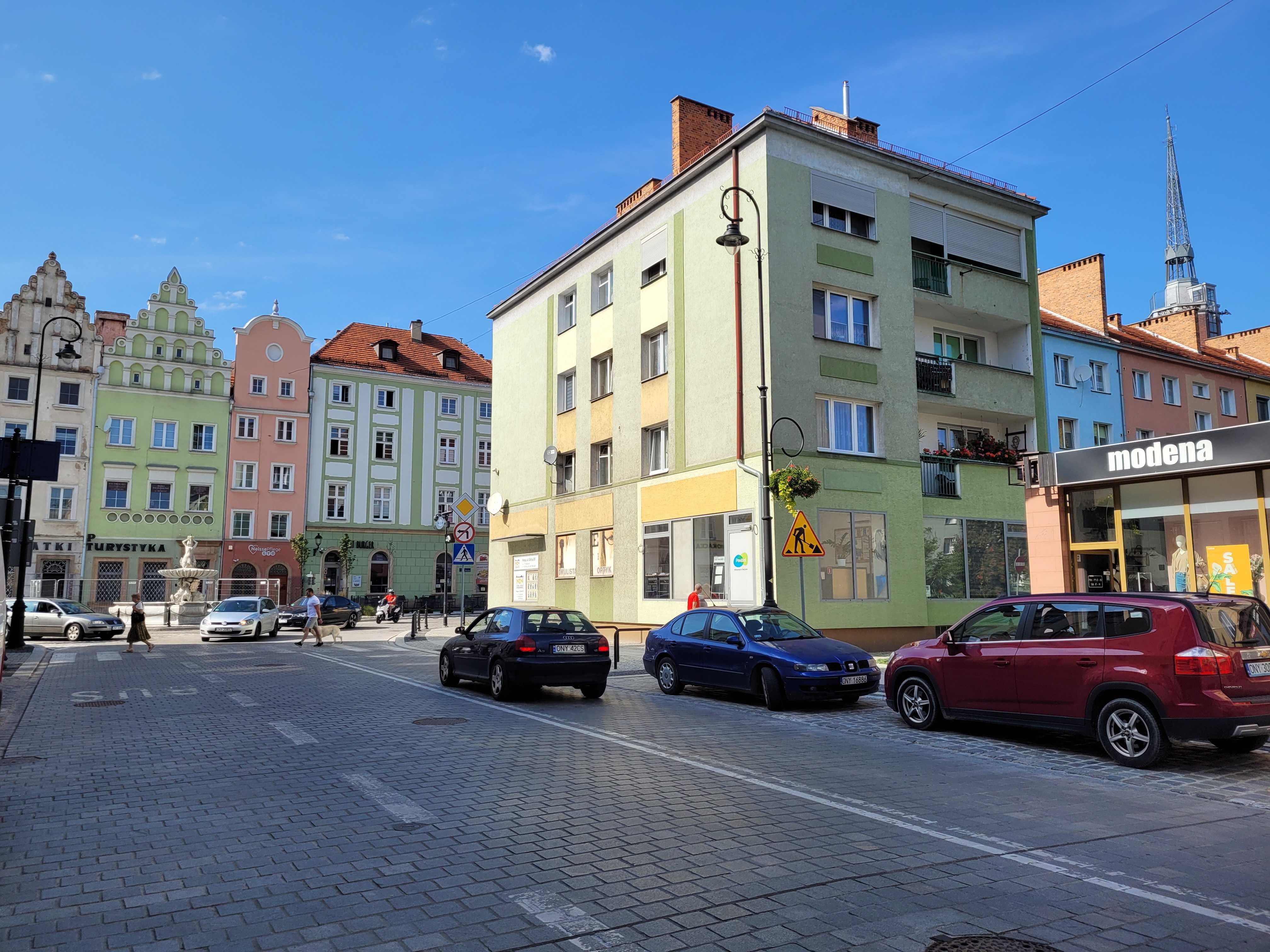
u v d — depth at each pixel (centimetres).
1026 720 939
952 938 416
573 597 2788
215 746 934
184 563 3894
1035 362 2580
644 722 1112
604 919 439
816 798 704
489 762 845
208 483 4856
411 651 2350
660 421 2414
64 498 4497
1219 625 830
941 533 2242
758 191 2128
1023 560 2378
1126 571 1530
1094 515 1586
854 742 988
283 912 451
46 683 1562
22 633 2264
